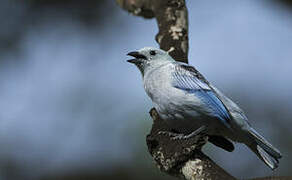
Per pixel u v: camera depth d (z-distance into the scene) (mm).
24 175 14703
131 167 13086
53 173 14484
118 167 13305
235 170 13352
